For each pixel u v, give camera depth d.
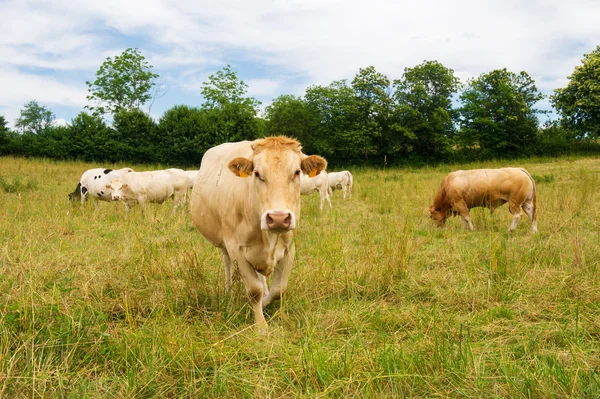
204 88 48.66
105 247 7.29
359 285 5.33
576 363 3.11
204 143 35.72
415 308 4.64
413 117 40.56
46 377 2.96
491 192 9.40
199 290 4.82
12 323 3.65
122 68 45.06
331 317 4.31
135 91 46.12
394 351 3.39
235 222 4.29
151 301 4.54
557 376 2.96
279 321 4.28
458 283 5.38
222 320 4.19
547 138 40.84
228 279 5.22
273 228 3.62
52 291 4.31
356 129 39.84
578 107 39.88
